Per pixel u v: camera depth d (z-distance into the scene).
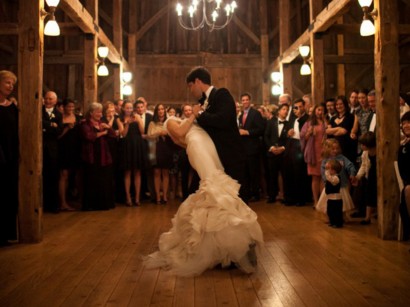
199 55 13.20
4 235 4.17
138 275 3.17
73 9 6.30
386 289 2.80
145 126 7.10
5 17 11.54
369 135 5.10
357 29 7.71
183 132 3.54
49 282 3.00
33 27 4.32
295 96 12.74
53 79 12.78
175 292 2.78
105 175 6.55
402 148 4.00
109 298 2.67
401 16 11.59
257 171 7.57
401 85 11.74
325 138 6.06
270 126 7.38
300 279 3.05
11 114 4.25
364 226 5.09
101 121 6.97
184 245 3.34
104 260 3.61
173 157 7.20
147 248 4.05
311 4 7.82
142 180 7.73
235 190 3.29
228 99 3.50
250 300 2.62
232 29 13.40
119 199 7.48
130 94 11.83
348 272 3.21
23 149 4.30
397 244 4.13
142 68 13.17
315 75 7.72
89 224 5.34
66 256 3.75
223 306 2.52
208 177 3.30
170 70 13.23
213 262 3.23
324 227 5.05
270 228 5.04
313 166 6.29
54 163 6.26
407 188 3.86
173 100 13.16
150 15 13.32
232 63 13.24
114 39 10.90
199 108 3.51
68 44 12.84
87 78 7.71
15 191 4.27
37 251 3.94
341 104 5.94
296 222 5.41
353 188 6.17
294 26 13.16
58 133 6.22
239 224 3.15
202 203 3.22
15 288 2.87
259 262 3.50
